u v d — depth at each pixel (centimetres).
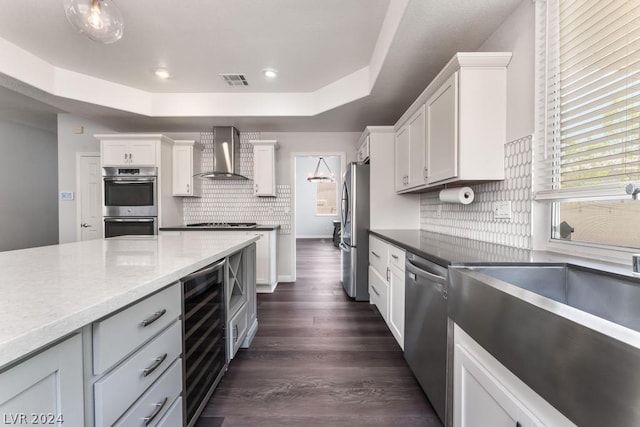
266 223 443
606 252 125
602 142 123
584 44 130
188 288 128
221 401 166
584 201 138
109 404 78
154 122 391
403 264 201
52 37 246
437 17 174
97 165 424
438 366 139
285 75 312
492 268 124
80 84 311
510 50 171
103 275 99
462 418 115
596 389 53
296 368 199
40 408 59
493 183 188
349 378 188
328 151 442
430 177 212
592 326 56
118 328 81
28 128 507
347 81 313
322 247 823
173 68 297
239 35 240
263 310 313
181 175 410
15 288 82
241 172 443
